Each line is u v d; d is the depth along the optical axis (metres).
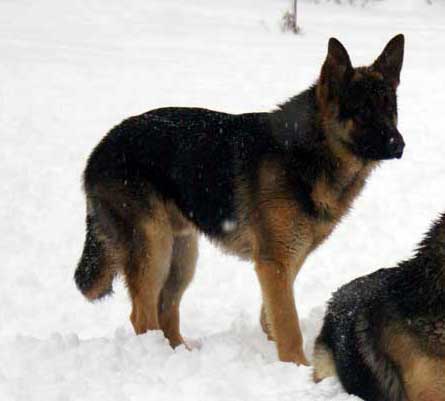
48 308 8.91
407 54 22.08
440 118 16.23
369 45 23.25
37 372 6.33
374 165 7.31
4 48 22.52
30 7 27.88
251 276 9.77
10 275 9.79
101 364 6.42
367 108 6.90
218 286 9.49
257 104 17.30
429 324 4.91
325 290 9.17
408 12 28.61
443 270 4.91
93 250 7.86
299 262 7.27
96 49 22.97
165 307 7.86
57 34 24.64
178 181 7.50
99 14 27.27
